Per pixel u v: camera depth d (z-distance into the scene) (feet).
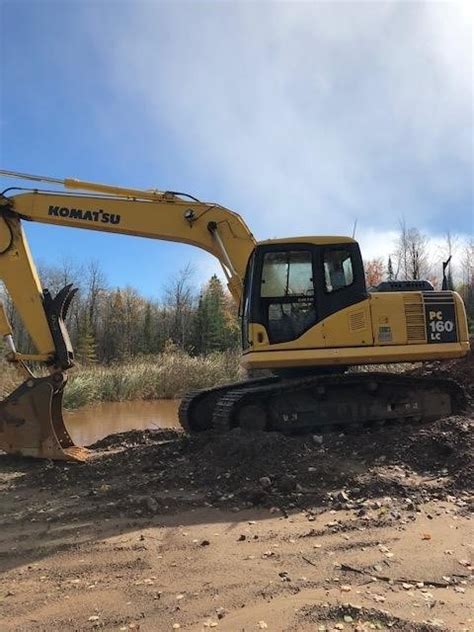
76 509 20.53
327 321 28.58
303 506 20.20
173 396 73.56
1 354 65.21
